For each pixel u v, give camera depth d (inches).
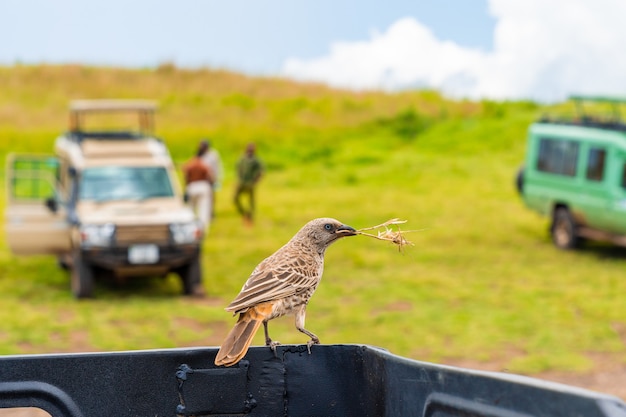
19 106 1652.3
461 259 726.5
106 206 595.8
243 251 754.8
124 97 1769.2
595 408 84.8
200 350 128.0
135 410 125.5
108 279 650.2
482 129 1514.5
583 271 684.7
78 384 124.0
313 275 158.2
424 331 502.6
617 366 442.9
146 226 574.6
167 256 578.6
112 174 616.1
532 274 669.9
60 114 1651.1
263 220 924.0
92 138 676.1
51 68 1855.3
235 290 614.5
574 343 482.0
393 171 1268.5
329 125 1612.9
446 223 901.2
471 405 103.2
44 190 1112.2
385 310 553.9
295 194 1111.0
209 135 1542.8
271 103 1744.6
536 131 808.3
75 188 607.8
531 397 93.3
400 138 1542.8
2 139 1464.1
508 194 1096.2
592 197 737.0
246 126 1598.2
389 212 967.0
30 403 122.8
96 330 498.0
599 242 822.5
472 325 516.1
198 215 806.5
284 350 130.1
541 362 446.3
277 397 129.8
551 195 783.1
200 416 127.5
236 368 129.1
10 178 614.5
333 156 1421.0
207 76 1871.3
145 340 478.6
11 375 122.3
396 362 119.2
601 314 544.1
